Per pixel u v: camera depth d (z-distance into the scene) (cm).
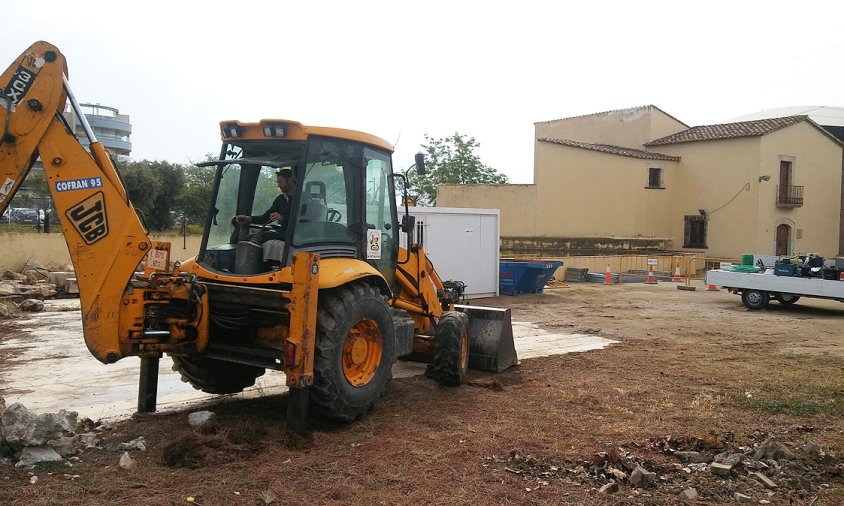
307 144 629
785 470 536
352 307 617
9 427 516
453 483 497
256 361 602
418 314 848
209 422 599
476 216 1878
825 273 1655
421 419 669
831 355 1077
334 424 639
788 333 1329
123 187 571
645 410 717
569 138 3962
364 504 458
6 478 481
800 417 695
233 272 646
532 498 473
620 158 3316
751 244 3209
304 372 564
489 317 930
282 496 466
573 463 544
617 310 1697
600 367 959
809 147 3394
